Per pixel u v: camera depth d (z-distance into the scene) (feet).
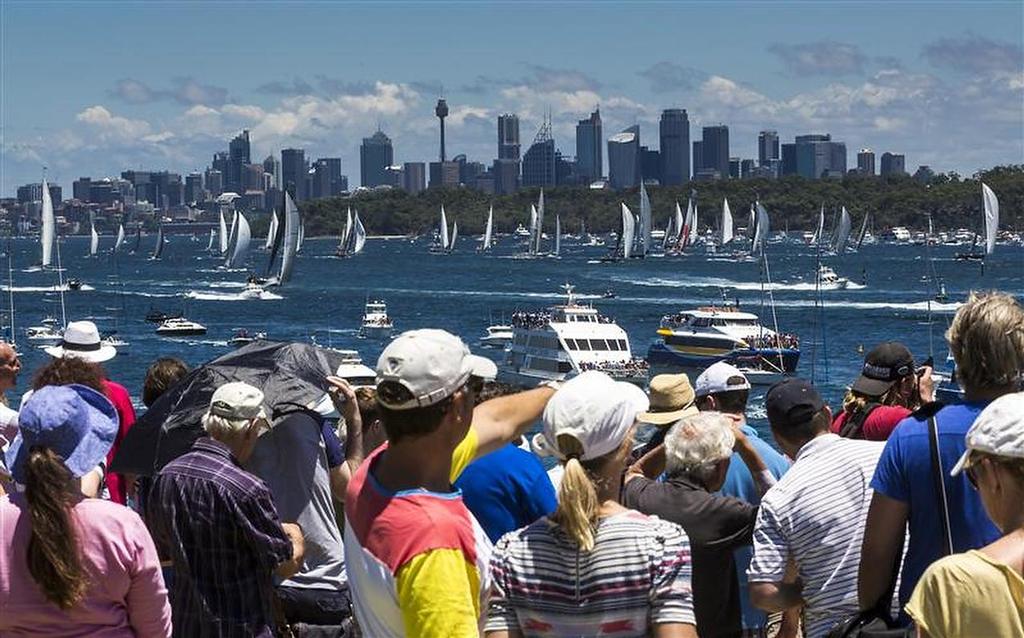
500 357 343.26
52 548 18.90
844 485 22.65
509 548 18.01
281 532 22.76
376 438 27.73
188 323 407.85
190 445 27.02
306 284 648.38
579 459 18.15
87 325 39.96
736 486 27.86
